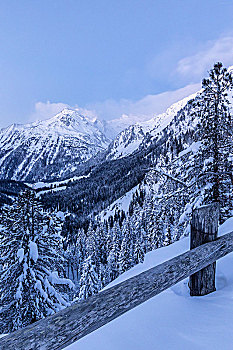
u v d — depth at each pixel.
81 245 72.00
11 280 11.26
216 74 8.70
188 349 1.84
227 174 8.62
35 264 11.29
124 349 1.96
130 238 47.56
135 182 150.62
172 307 2.61
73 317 1.48
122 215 112.25
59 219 12.86
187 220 8.49
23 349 1.23
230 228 5.89
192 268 2.35
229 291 2.76
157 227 32.03
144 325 2.31
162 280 2.04
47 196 169.12
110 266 50.12
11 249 11.33
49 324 1.40
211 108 8.91
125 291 1.79
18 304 10.41
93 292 24.47
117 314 1.67
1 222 11.41
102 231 71.44
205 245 2.59
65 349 2.11
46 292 11.00
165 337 2.06
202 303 2.60
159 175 9.41
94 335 2.26
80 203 159.88
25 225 11.62
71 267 70.69
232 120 8.54
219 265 3.65
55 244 12.11
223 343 1.85
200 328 2.12
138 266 7.16
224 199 8.73
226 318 2.20
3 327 10.91
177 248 7.00
